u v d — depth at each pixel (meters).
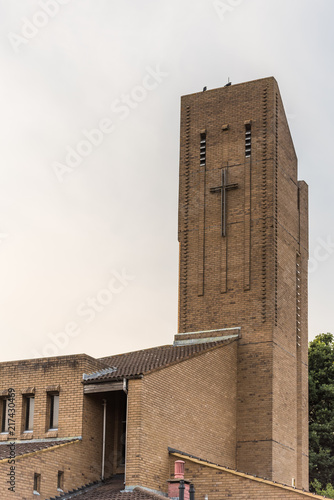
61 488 39.97
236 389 50.50
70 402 42.88
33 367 44.56
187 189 55.62
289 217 55.12
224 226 53.75
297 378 54.22
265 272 51.88
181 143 56.56
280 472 49.53
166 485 41.25
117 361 48.69
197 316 53.22
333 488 60.56
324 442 67.12
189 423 44.38
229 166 54.56
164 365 42.88
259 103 54.62
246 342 51.22
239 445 49.50
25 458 38.03
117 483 42.28
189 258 54.47
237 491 39.78
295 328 54.47
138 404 40.44
